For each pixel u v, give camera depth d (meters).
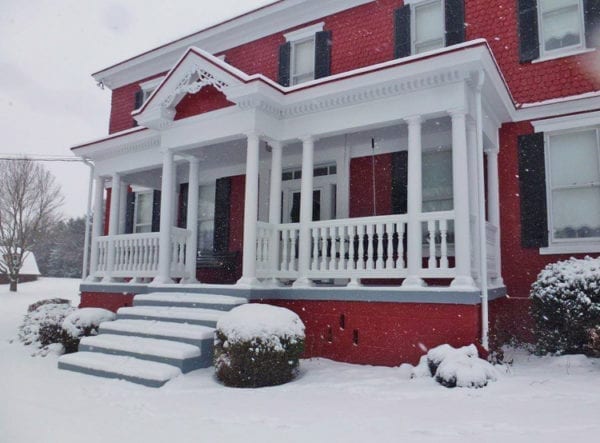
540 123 9.41
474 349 6.52
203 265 13.01
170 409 5.25
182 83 9.67
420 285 7.47
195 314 8.08
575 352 7.44
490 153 9.58
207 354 7.35
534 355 8.03
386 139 10.33
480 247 7.69
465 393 5.52
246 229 8.78
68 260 55.19
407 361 7.36
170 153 10.26
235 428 4.50
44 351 9.16
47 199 34.94
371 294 7.76
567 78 9.38
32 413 5.09
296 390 6.05
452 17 10.54
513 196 9.57
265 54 13.34
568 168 9.25
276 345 6.45
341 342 8.01
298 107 9.02
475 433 4.11
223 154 11.46
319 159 11.10
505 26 10.08
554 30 9.76
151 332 7.87
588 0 9.34
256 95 8.62
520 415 4.59
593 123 8.98
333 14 12.27
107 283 11.39
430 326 7.27
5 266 33.50
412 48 10.95
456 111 7.54
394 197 10.19
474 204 8.10
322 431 4.33
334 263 8.54
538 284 7.89
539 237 9.17
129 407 5.37
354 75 8.09
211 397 5.78
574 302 7.33
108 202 17.41
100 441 4.14
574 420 4.35
